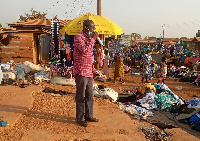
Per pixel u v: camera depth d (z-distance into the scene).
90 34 4.02
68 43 9.20
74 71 4.13
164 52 25.92
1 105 5.11
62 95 6.69
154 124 5.14
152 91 7.48
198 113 5.91
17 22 17.31
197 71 15.62
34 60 14.27
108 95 6.90
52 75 9.59
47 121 4.38
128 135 3.95
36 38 15.46
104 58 11.98
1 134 3.71
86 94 4.38
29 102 5.47
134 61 19.70
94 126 4.28
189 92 10.25
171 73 15.35
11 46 13.28
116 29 9.73
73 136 3.77
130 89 9.74
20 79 8.91
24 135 3.70
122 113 5.22
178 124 5.84
